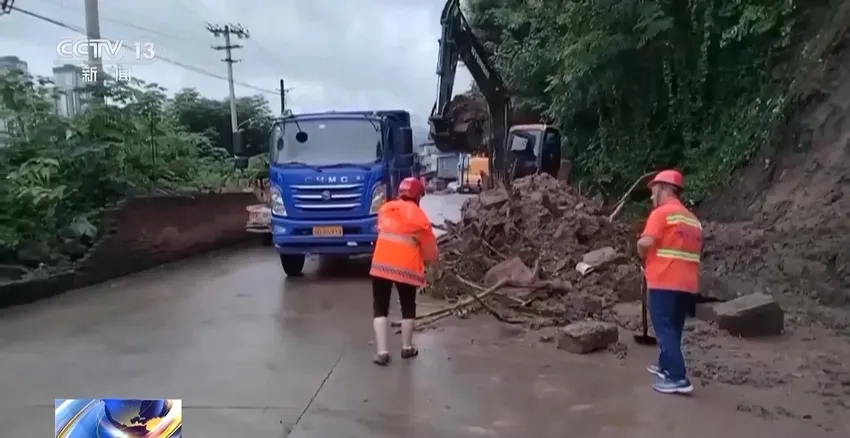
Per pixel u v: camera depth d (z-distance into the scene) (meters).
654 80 18.02
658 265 6.14
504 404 5.89
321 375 6.71
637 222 13.79
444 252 11.55
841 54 12.63
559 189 13.70
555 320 8.71
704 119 16.91
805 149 12.52
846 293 8.84
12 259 11.48
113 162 14.36
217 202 17.23
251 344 7.87
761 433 5.21
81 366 7.05
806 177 11.98
